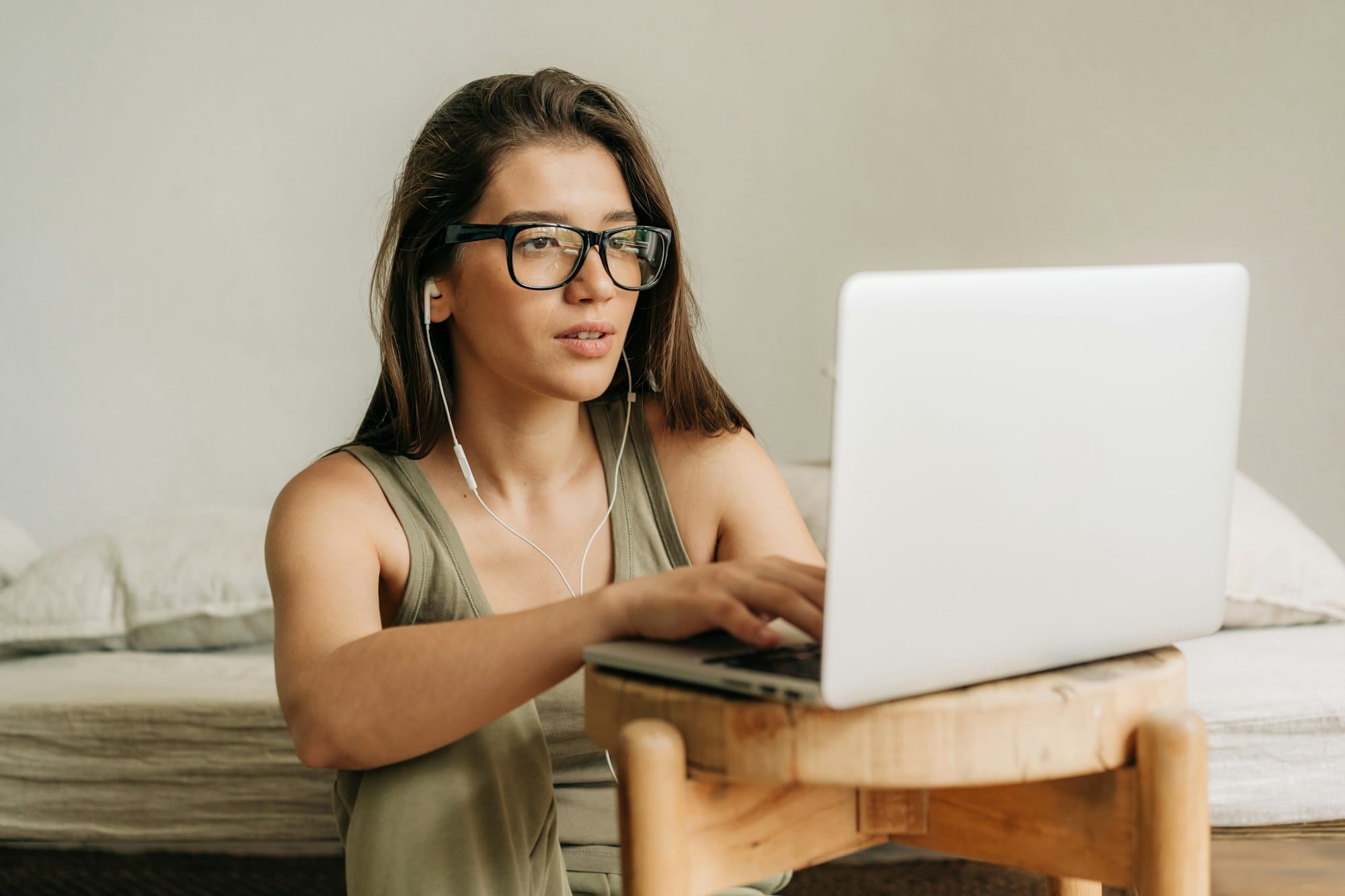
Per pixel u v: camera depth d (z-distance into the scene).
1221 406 0.74
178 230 2.60
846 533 0.58
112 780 1.56
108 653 1.94
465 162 0.99
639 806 0.64
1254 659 1.58
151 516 2.15
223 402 2.62
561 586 1.06
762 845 0.72
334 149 2.59
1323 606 1.75
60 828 1.57
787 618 0.68
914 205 2.58
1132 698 0.69
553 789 1.04
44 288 2.61
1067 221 2.54
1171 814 0.68
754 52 2.59
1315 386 2.50
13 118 2.59
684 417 1.13
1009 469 0.64
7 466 2.63
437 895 0.80
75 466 2.63
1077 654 0.70
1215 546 0.76
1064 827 0.75
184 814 1.55
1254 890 1.50
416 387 1.05
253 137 2.59
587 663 0.73
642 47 2.59
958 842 0.81
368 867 0.80
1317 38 2.45
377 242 2.60
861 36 2.57
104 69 2.57
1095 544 0.69
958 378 0.61
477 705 0.75
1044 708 0.65
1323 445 2.50
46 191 2.60
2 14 2.57
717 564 0.74
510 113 1.00
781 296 2.62
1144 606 0.72
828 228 2.60
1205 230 2.50
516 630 0.75
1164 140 2.50
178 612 1.91
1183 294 0.70
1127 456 0.69
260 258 2.60
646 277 1.01
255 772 1.53
